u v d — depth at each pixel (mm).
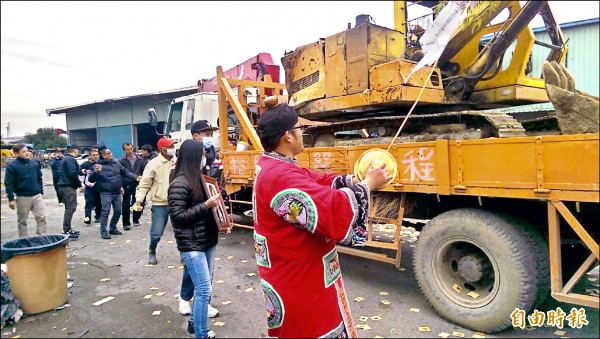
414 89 4371
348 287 4270
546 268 3066
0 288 3611
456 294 3389
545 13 4984
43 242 4137
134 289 4383
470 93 4902
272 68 9039
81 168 8078
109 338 3299
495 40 4465
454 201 3709
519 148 2881
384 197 4008
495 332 3189
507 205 3352
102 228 6738
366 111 5215
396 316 3555
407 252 5504
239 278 4648
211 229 3145
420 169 3484
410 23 5914
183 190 3020
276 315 1865
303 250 1815
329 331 1836
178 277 4754
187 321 3576
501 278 3043
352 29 4836
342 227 1680
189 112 8625
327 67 5199
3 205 5461
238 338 3240
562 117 3070
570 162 2643
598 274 4453
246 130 5766
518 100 4820
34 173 5664
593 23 10773
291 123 1943
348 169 4125
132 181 7578
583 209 3104
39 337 3332
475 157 3123
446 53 4773
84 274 4898
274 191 1803
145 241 6562
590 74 10914
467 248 3465
